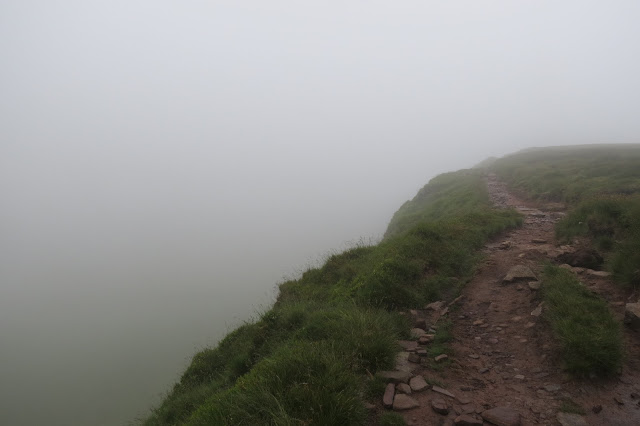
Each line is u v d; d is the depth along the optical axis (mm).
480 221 14773
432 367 5645
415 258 10406
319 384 4500
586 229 11086
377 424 4359
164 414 9133
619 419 4043
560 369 5098
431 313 7926
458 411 4480
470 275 9758
